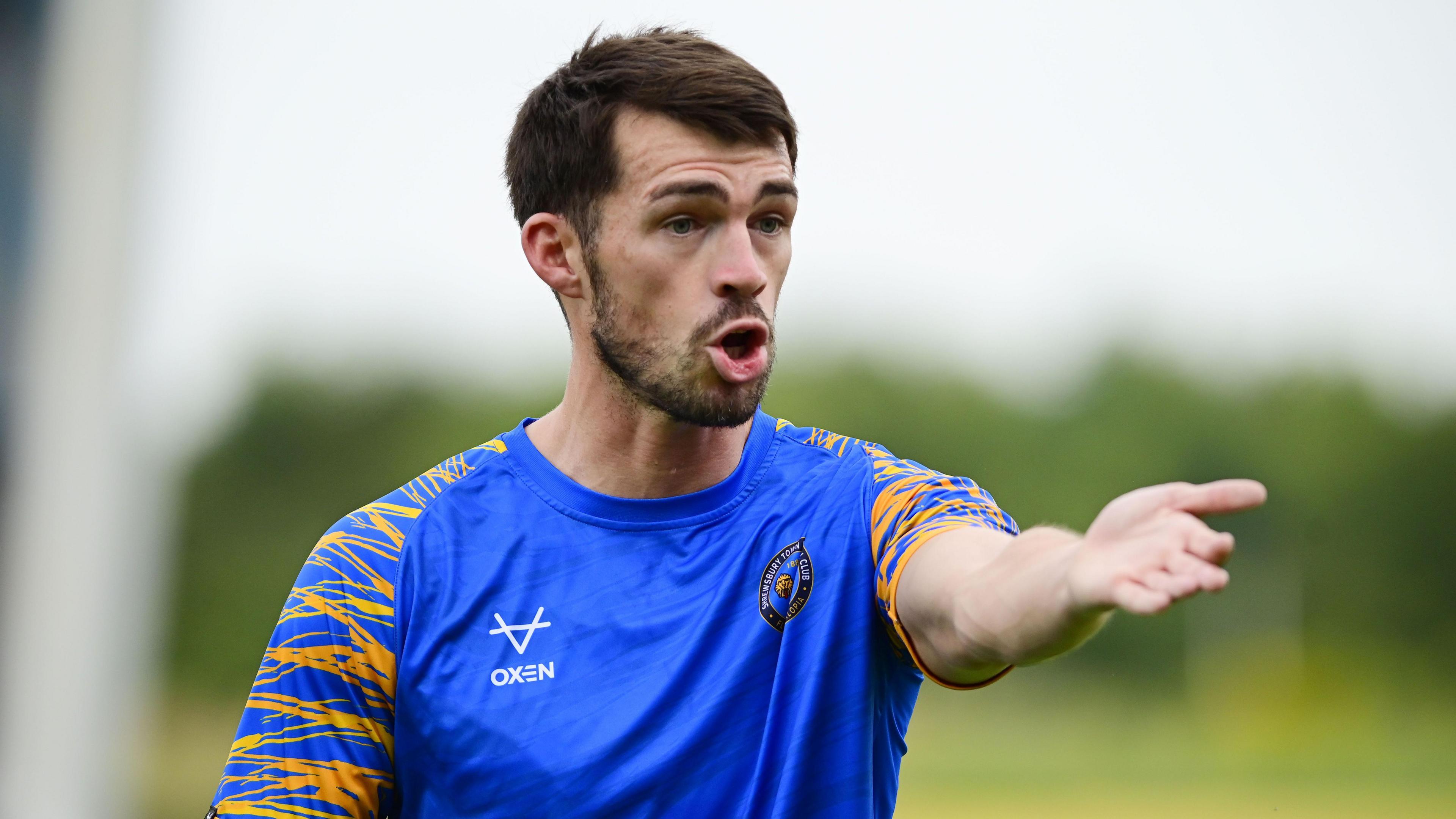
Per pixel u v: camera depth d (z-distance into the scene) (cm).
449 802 845
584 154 867
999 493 14150
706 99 834
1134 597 559
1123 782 9356
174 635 11581
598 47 895
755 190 841
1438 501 15175
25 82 2245
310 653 845
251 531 11869
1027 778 9619
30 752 2244
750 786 814
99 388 2294
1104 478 14575
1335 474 15250
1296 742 12938
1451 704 14900
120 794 4122
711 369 844
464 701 836
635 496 880
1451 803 8131
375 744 854
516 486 897
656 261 844
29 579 2261
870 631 835
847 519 857
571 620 848
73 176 2270
